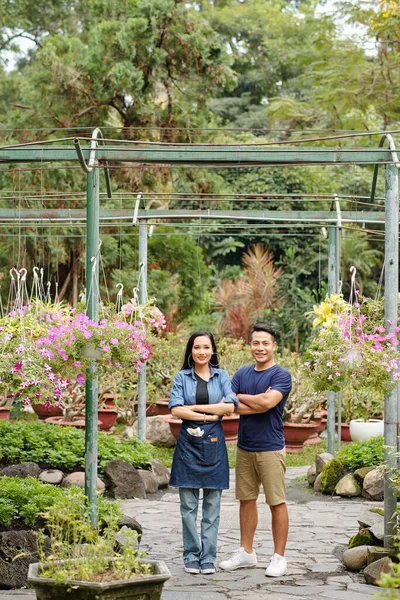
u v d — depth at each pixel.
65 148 6.12
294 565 5.67
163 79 16.78
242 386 5.67
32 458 8.03
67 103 16.48
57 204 15.72
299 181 20.53
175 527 6.86
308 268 20.83
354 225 20.09
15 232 15.06
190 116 17.05
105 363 5.30
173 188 17.34
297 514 7.54
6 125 16.66
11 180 15.41
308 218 9.93
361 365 5.45
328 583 5.19
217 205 19.45
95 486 5.53
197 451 5.43
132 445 9.05
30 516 5.42
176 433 11.59
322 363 5.61
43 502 5.54
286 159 6.17
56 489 5.84
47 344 5.18
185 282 17.34
